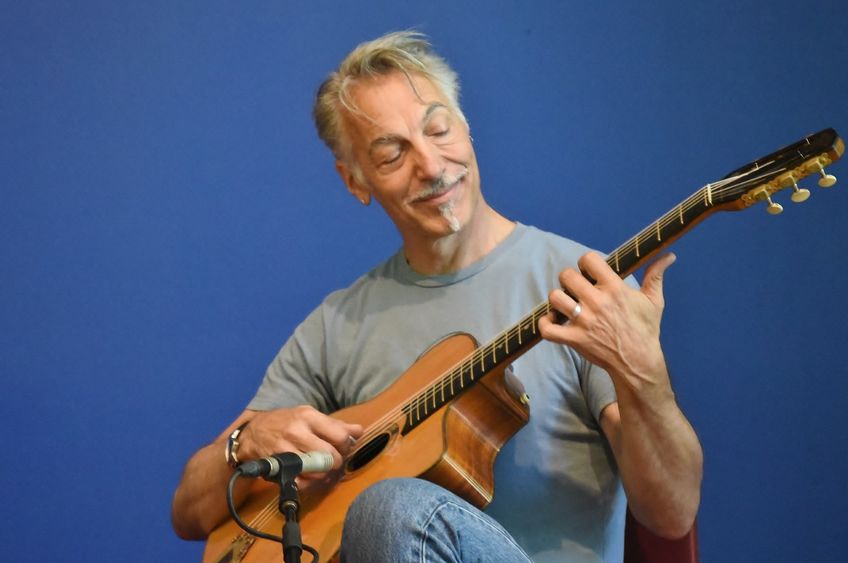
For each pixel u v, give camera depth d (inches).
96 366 198.1
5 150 200.8
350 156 148.3
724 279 182.9
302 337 157.5
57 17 202.5
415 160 141.2
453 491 131.0
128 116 201.2
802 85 183.0
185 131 200.8
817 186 180.9
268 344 197.3
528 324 126.6
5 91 201.5
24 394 197.9
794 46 183.8
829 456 178.9
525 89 193.2
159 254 199.3
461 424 133.3
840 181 180.7
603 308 117.0
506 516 136.6
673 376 182.2
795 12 183.9
